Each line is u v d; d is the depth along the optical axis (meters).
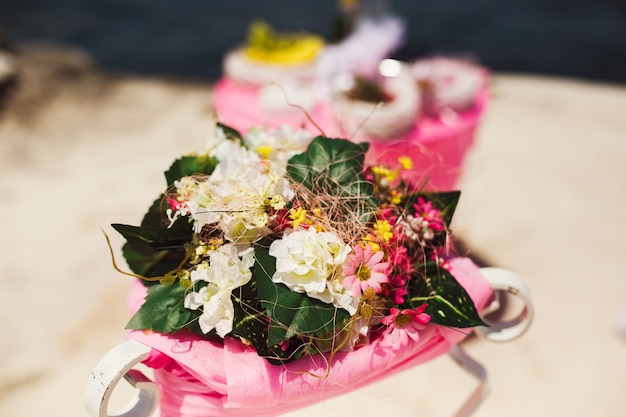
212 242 0.98
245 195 0.97
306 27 7.42
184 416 1.01
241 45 6.82
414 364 1.14
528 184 3.65
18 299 2.59
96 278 2.72
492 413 2.09
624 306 2.65
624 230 3.25
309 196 1.04
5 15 7.37
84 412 2.09
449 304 1.04
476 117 2.49
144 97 4.92
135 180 3.62
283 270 0.92
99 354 2.32
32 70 4.91
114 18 7.42
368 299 0.98
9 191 3.46
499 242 3.06
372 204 1.06
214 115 1.25
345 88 2.36
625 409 2.13
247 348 0.97
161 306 1.00
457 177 2.49
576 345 2.42
